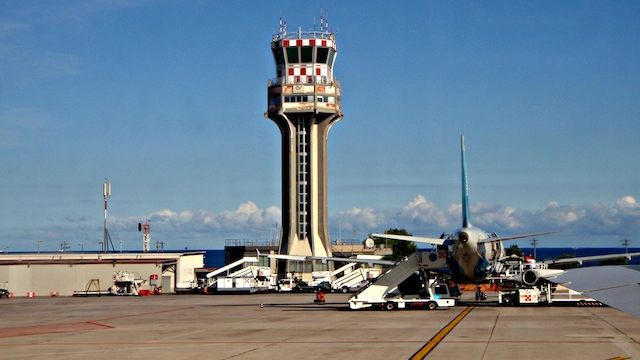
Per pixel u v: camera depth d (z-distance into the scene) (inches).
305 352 1301.7
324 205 5816.9
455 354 1232.2
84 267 4894.2
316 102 5639.8
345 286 4719.5
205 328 1875.0
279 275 5767.7
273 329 1806.1
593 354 1204.5
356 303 2513.5
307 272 5787.4
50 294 4859.7
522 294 2625.5
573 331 1620.3
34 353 1366.9
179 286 4933.6
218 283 4598.9
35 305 3390.7
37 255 5137.8
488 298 3366.1
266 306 2955.2
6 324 2164.1
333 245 6412.4
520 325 1795.0
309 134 5797.2
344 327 1824.6
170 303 3376.0
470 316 2137.1
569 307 2566.4
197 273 5659.5
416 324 1873.8
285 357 1231.5
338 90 5772.6
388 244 7037.4
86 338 1652.3
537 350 1270.9
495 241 2396.7
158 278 4913.9
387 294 2674.7
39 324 2139.5
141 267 4931.1
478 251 2384.4
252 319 2183.8
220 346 1429.6
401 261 2556.6
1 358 1298.0
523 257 2898.6
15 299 4261.8
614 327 1715.1
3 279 4840.1
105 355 1311.5
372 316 2214.6
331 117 5777.6
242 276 4849.9
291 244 5792.3
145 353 1331.2
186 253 5413.4
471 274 2491.4
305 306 2923.2
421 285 2704.2
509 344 1371.8
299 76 5703.7
